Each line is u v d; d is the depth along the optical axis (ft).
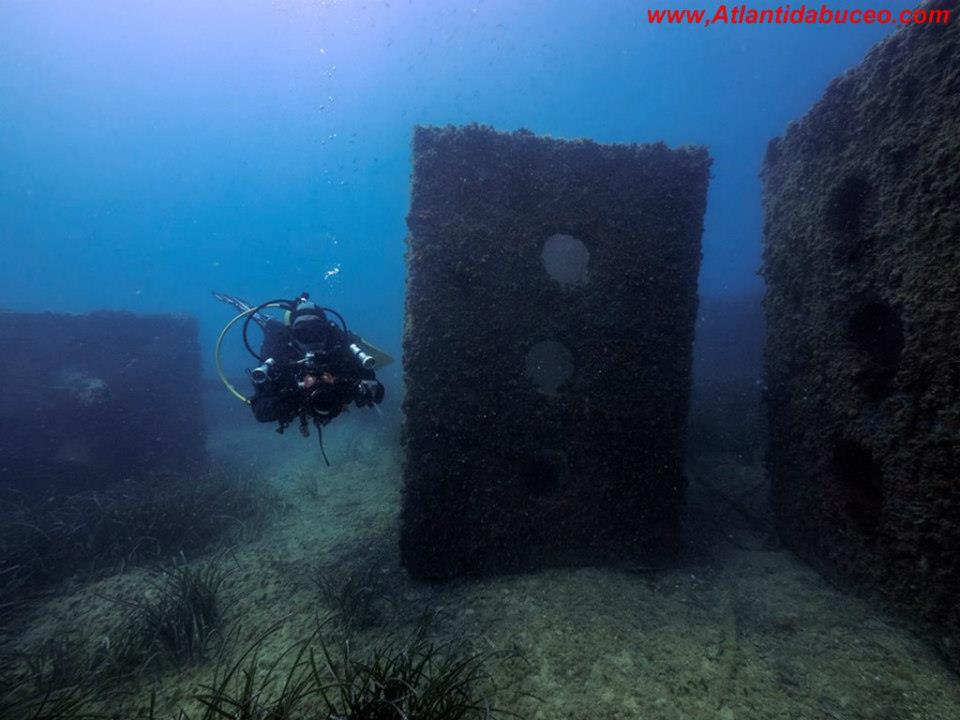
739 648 10.52
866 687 9.04
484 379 13.56
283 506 21.77
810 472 13.30
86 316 25.40
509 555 14.21
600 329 13.76
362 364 12.03
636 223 13.69
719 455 23.61
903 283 9.97
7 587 15.46
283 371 11.75
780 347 14.61
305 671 10.64
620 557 14.38
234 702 8.07
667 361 13.96
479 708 8.23
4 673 11.73
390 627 12.14
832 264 12.19
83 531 18.63
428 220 13.15
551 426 13.87
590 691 9.55
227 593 14.62
